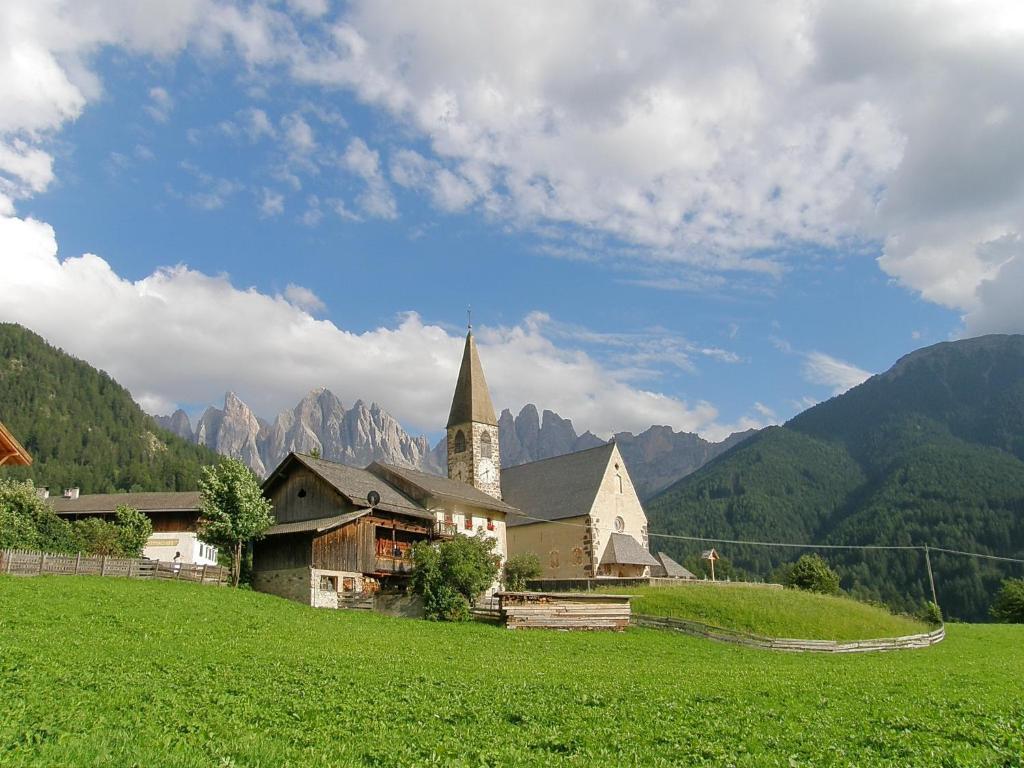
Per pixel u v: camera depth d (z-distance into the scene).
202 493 54.56
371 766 15.41
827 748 18.47
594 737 18.80
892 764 17.28
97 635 29.47
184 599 41.19
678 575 91.12
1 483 58.31
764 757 17.44
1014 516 184.50
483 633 44.41
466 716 20.38
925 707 24.19
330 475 56.06
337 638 35.53
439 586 49.81
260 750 15.05
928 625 67.00
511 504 82.06
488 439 83.38
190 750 14.66
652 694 25.17
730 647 46.22
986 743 19.53
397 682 24.56
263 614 40.25
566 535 75.12
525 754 16.91
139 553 61.00
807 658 43.44
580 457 82.56
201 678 22.58
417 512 59.81
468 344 86.25
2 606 33.12
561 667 32.25
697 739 19.00
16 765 12.55
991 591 161.25
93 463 186.38
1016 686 30.91
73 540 55.62
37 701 17.58
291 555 51.84
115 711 17.50
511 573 67.06
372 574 54.62
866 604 69.94
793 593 61.25
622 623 50.34
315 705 20.02
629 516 79.44
